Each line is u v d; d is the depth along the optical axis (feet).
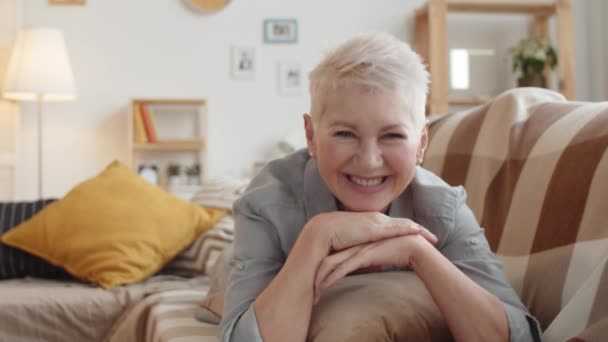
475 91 16.12
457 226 3.55
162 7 15.23
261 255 3.45
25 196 14.65
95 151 14.92
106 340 6.81
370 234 3.04
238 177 15.43
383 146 3.01
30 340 6.64
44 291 7.10
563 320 2.97
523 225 4.03
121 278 7.68
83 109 14.92
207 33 15.38
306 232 3.10
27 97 13.67
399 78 2.96
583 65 16.49
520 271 3.88
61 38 13.41
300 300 3.00
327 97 3.01
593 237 3.38
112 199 8.45
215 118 15.39
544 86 15.19
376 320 2.93
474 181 4.83
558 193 3.79
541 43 15.07
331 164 3.05
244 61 15.47
